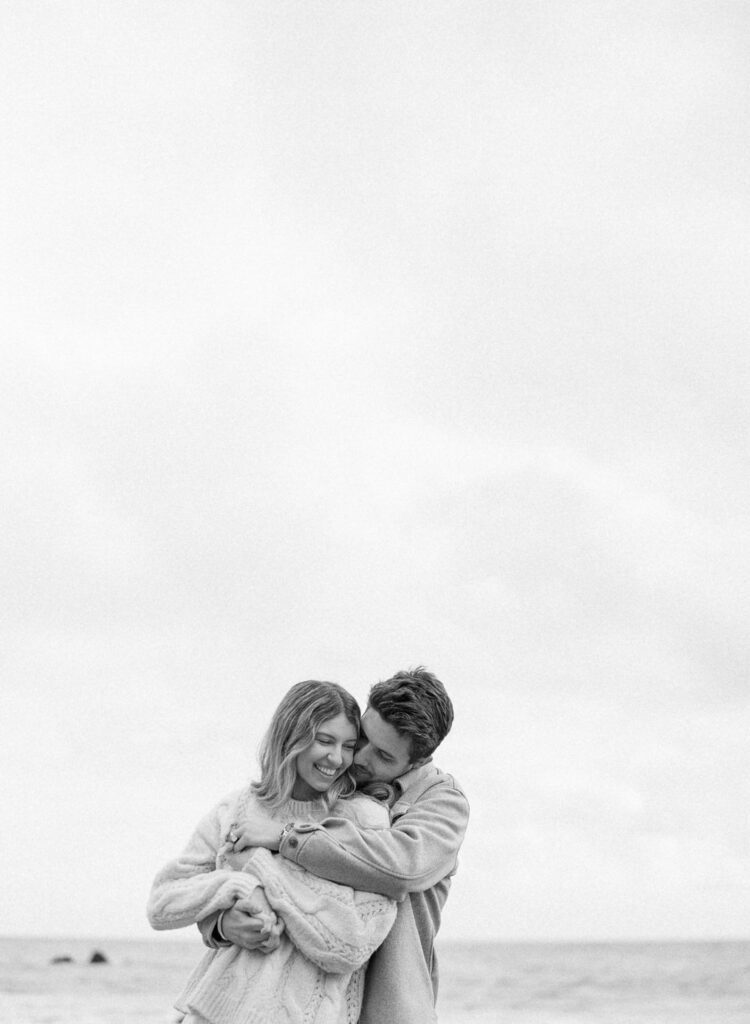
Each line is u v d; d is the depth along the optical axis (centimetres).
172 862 336
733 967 4125
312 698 329
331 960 307
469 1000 3425
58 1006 2950
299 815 333
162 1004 2992
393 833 324
